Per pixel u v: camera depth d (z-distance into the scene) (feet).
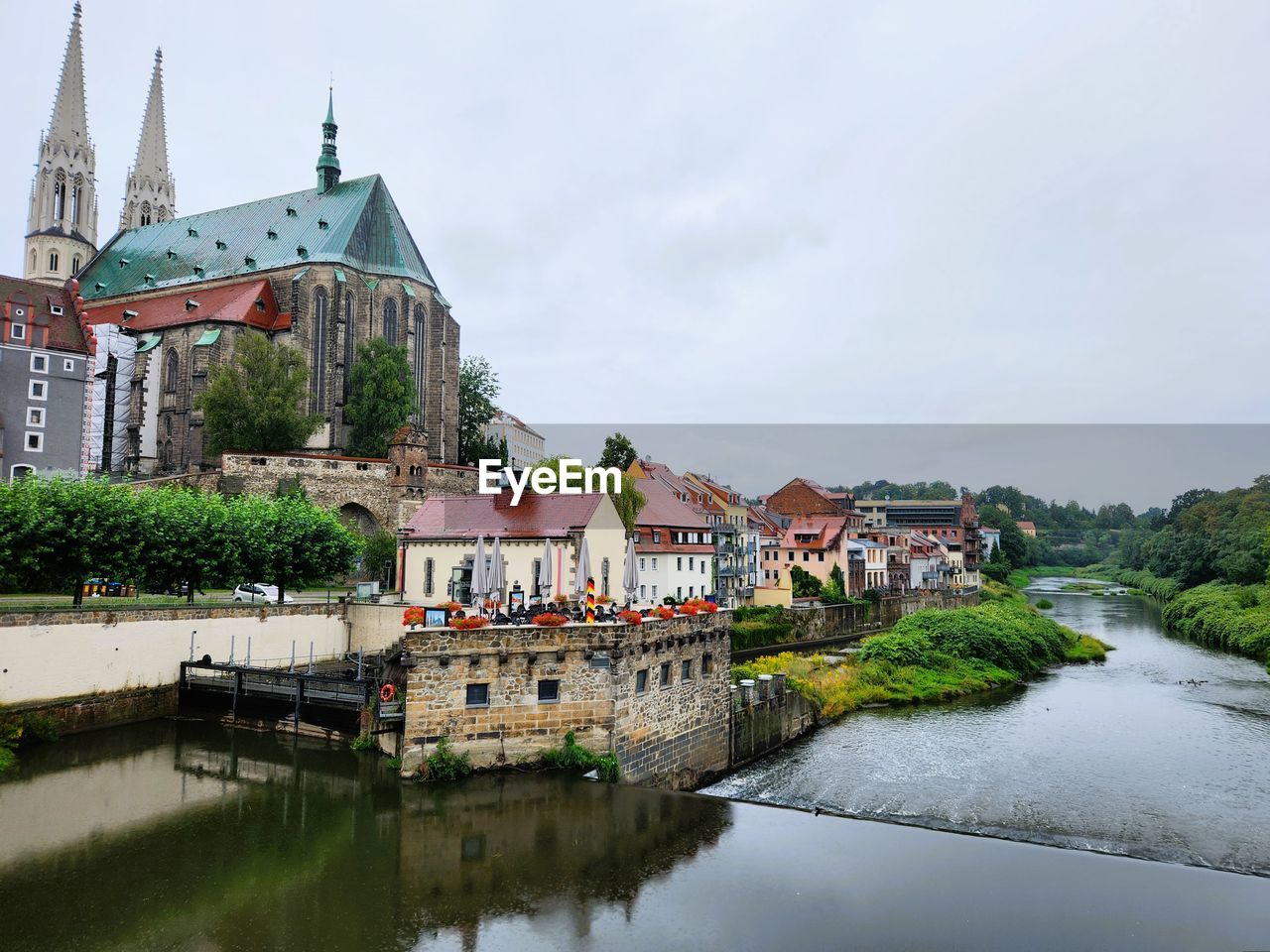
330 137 418.72
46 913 69.77
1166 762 144.66
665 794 100.37
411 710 101.40
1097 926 71.26
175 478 279.28
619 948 65.36
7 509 128.06
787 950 65.72
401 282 392.27
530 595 179.42
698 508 317.63
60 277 472.44
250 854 82.23
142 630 138.41
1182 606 369.91
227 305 363.97
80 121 486.38
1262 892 79.05
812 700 179.83
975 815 115.03
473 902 72.54
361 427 350.84
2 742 117.60
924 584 473.67
